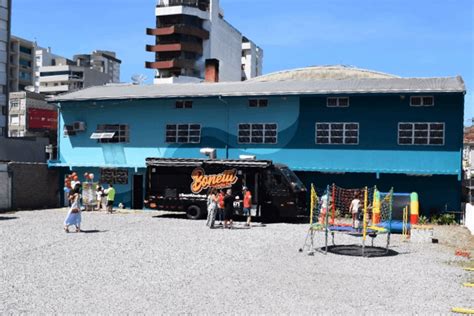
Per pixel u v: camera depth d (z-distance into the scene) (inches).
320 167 1184.2
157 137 1321.4
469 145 2193.7
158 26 3959.2
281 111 1221.7
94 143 1375.5
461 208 1107.3
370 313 391.5
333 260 620.1
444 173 1083.9
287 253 663.8
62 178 1393.9
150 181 1103.0
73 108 1393.9
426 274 542.6
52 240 740.7
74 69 5319.9
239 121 1254.3
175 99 1288.1
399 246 754.2
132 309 391.2
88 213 1184.2
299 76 1941.4
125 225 944.3
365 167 1156.5
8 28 2637.8
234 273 529.7
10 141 1765.5
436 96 1118.4
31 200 1304.1
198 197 1064.8
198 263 580.7
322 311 394.6
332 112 1186.0
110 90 1459.2
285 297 434.0
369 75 1897.1
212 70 1764.3
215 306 403.2
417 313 393.7
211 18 4028.1
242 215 1066.1
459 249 732.0
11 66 4190.5
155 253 642.2
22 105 3398.1
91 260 589.9
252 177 1036.5
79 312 381.1
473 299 438.6
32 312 379.6
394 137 1141.1
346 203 1135.6
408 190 1130.0
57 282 477.4
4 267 545.0
